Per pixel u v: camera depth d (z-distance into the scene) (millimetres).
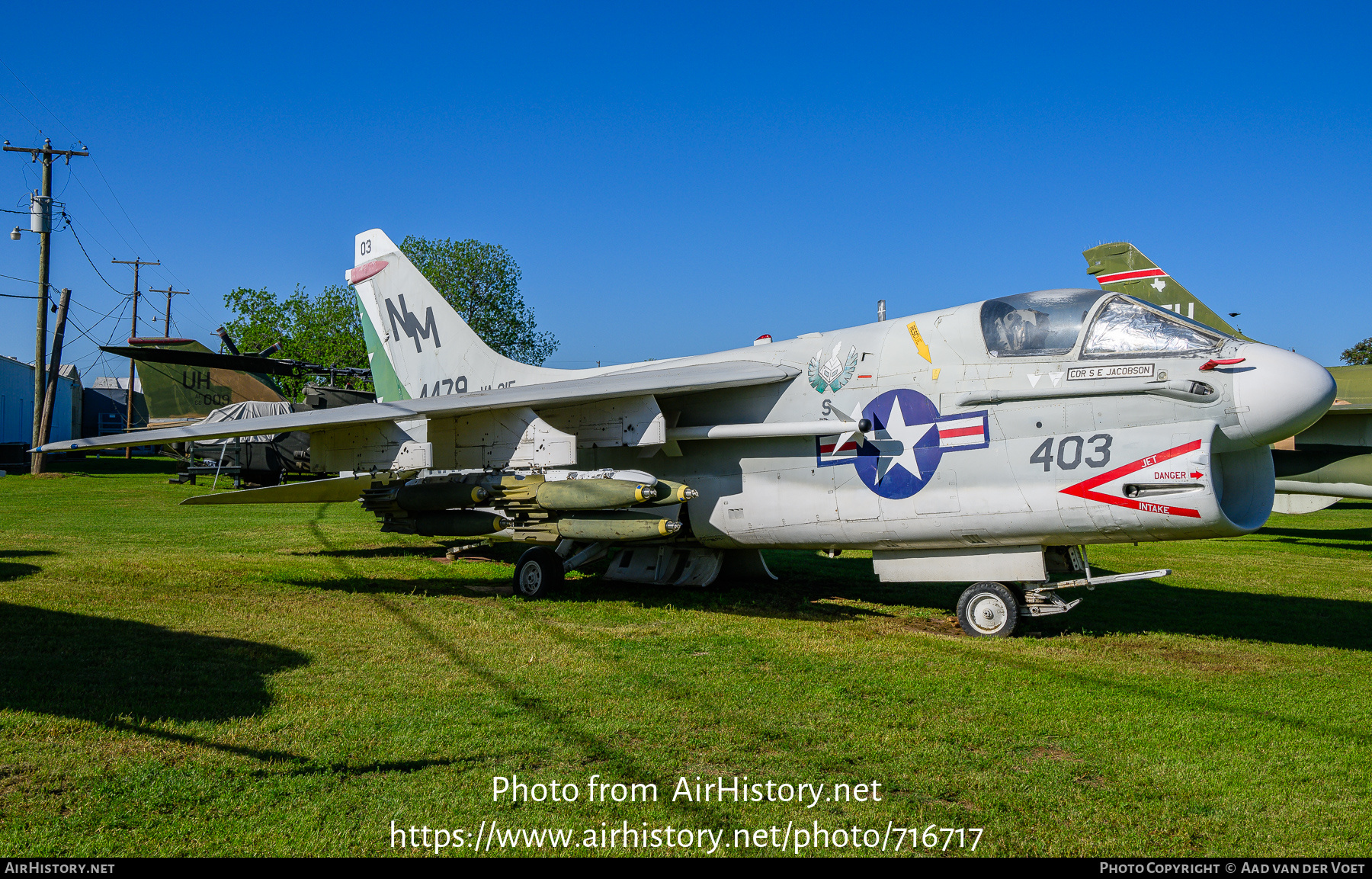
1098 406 7324
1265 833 3775
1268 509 7457
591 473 9547
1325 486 16062
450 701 5332
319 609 8258
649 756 4516
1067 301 7797
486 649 6785
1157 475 6926
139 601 8359
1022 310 7922
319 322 43062
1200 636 7859
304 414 9539
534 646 6941
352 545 13781
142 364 27016
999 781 4293
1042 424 7543
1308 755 4695
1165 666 6629
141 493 23984
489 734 4754
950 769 4438
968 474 7816
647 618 8312
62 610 7773
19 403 43250
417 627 7535
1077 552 8148
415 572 11164
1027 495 7527
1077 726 5152
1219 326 18141
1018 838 3719
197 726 4707
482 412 9633
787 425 8773
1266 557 13961
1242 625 8445
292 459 23453
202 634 7000
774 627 8000
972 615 7938
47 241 34562
